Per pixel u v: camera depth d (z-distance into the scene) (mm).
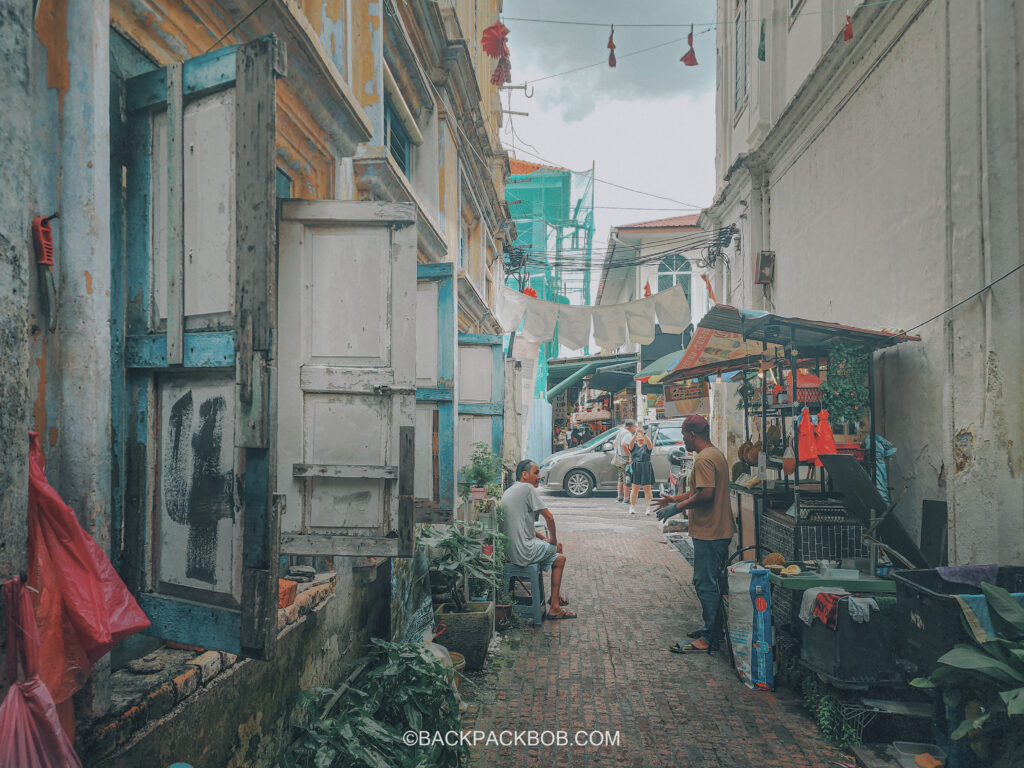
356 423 2711
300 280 2691
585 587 7695
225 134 1861
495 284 14062
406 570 5023
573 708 4469
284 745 2873
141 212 2020
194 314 1911
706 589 5633
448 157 8594
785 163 8508
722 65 11789
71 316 1751
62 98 1762
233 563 1801
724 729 4176
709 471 5582
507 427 11836
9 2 1589
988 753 3295
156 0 2295
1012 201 4453
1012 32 4457
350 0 4445
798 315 8031
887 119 5750
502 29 5336
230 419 1859
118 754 1807
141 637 2266
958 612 3402
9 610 1471
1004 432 4391
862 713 3934
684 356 7543
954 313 4680
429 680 3572
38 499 1582
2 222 1551
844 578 4535
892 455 5422
